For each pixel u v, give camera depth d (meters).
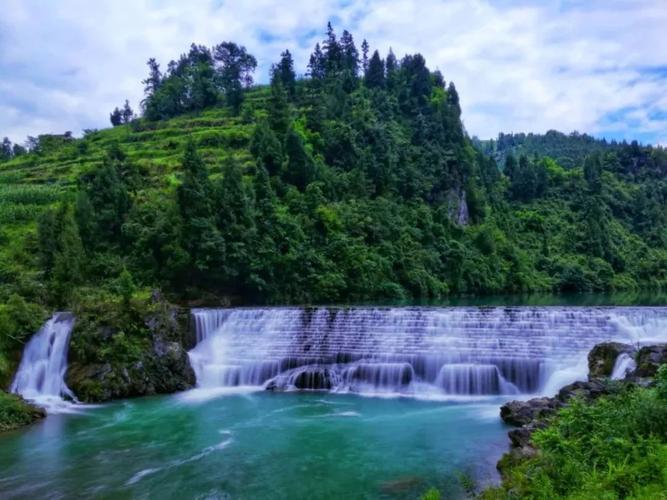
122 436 20.61
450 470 16.09
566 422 13.15
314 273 45.28
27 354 28.06
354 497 14.49
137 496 15.01
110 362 27.17
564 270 81.19
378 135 76.38
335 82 96.56
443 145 90.69
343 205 57.38
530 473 11.79
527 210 108.88
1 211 46.53
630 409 12.52
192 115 99.81
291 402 25.33
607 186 122.88
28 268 35.19
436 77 116.06
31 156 86.06
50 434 20.97
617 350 22.58
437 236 68.25
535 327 27.53
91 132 101.62
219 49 119.56
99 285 35.66
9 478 16.47
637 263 97.06
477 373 26.14
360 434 20.20
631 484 9.50
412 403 24.72
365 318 30.19
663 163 141.38
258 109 95.12
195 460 17.83
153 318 29.30
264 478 16.12
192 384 28.92
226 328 31.70
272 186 53.41
